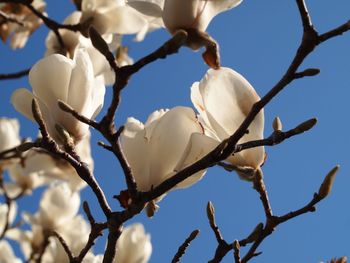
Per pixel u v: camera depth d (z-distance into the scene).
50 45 1.78
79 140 1.20
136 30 1.70
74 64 1.20
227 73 1.19
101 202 1.18
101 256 1.46
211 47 1.20
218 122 1.18
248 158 1.19
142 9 1.23
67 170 1.95
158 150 1.18
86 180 1.17
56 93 1.19
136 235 1.65
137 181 1.18
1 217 2.44
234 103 1.18
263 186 1.21
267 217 1.23
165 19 1.22
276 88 1.12
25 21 2.20
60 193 2.32
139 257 1.64
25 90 1.22
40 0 2.19
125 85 1.10
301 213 1.22
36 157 1.93
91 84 1.19
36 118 1.14
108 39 1.71
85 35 1.69
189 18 1.21
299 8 1.09
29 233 2.32
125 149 1.18
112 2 1.68
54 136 1.20
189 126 1.18
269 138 1.15
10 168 2.47
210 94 1.18
